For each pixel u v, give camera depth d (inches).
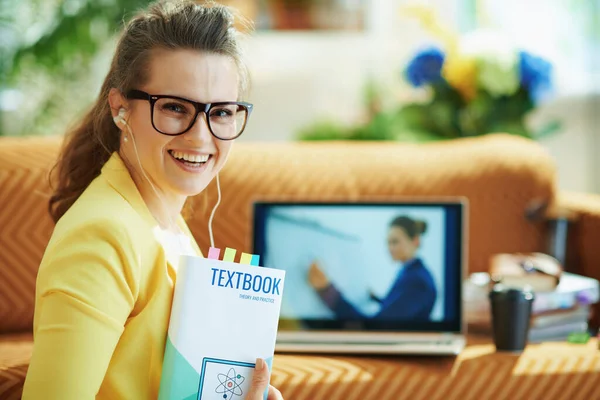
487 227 96.4
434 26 129.9
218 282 45.1
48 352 41.1
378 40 171.8
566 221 94.1
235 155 95.2
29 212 86.8
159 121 47.6
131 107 48.9
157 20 48.5
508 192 96.9
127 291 43.8
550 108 167.5
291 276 78.9
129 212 45.9
